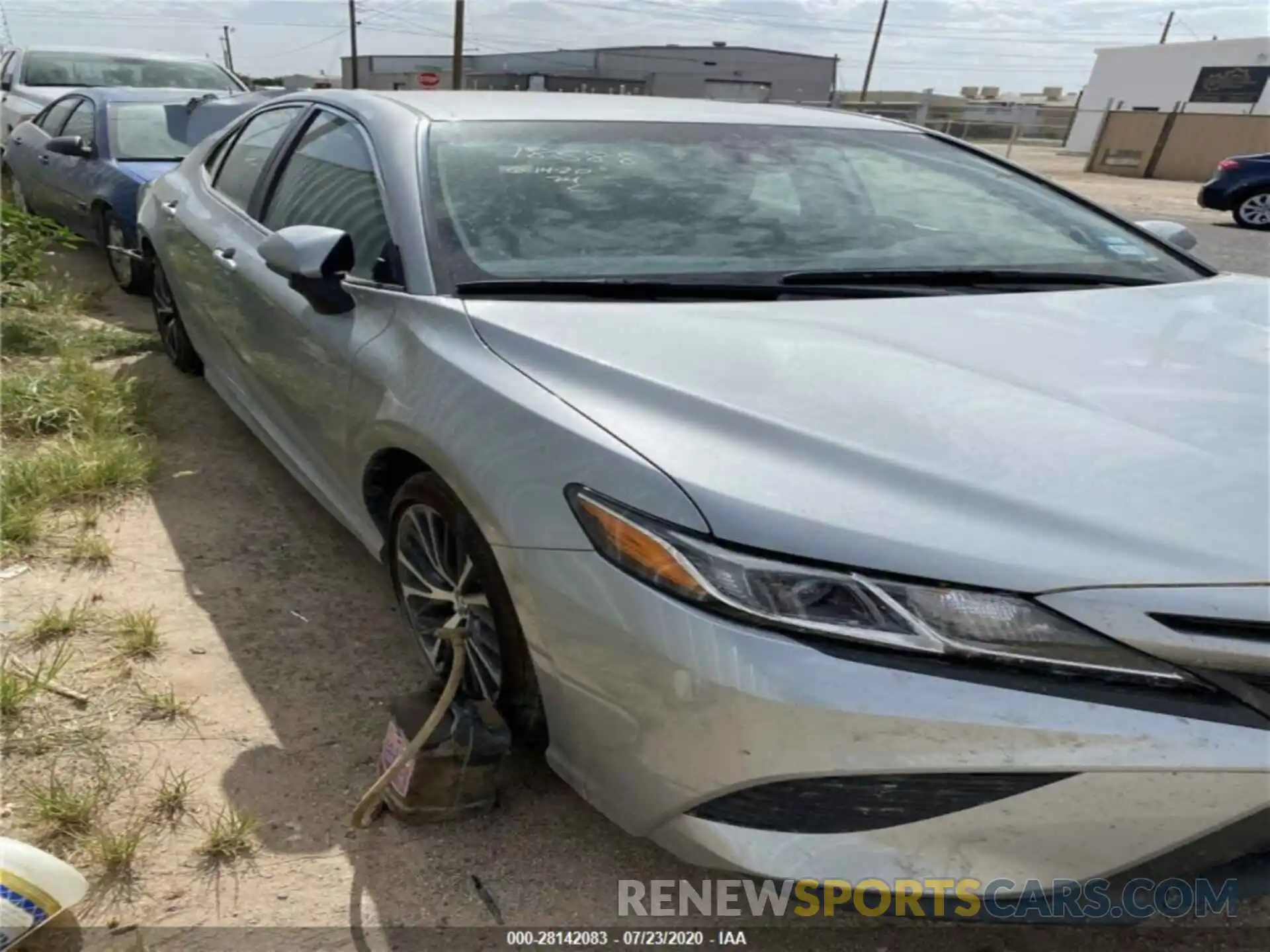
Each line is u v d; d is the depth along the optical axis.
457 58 27.59
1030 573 1.56
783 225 2.77
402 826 2.12
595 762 1.87
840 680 1.56
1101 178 26.02
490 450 1.97
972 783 1.56
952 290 2.64
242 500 3.60
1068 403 1.95
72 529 3.29
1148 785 1.50
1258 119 24.06
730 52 50.84
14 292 5.60
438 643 2.40
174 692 2.50
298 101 3.62
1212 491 1.69
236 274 3.34
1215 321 2.54
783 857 1.65
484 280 2.37
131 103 7.21
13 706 2.38
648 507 1.72
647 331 2.17
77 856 1.99
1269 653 1.51
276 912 1.90
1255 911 2.01
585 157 2.84
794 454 1.75
